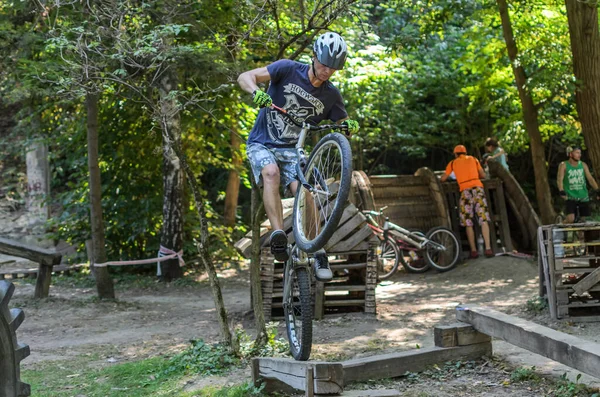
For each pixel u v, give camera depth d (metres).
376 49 17.72
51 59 10.20
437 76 20.30
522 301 9.95
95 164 12.08
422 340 7.82
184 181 16.73
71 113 15.47
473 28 16.50
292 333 5.64
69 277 15.12
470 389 5.76
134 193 16.33
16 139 19.94
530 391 5.64
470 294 11.04
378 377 6.05
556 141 22.91
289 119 4.98
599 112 10.96
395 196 14.44
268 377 5.74
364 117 19.09
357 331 8.52
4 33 10.34
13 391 4.27
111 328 9.79
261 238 9.36
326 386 5.01
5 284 4.28
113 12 7.52
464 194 13.97
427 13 14.40
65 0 9.24
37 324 10.15
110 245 16.11
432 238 13.74
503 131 18.75
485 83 17.55
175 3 9.15
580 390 5.48
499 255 13.82
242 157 17.56
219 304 7.18
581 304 8.34
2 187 21.06
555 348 5.38
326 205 4.92
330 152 4.79
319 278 4.93
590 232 8.85
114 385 6.59
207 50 9.45
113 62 8.22
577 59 11.05
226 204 19.23
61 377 7.02
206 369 6.83
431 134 22.50
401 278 13.27
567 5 11.05
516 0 14.18
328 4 7.13
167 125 7.25
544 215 14.95
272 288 9.41
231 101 13.57
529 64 15.16
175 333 9.21
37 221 19.38
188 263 16.56
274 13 7.54
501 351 6.90
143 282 14.67
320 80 5.01
